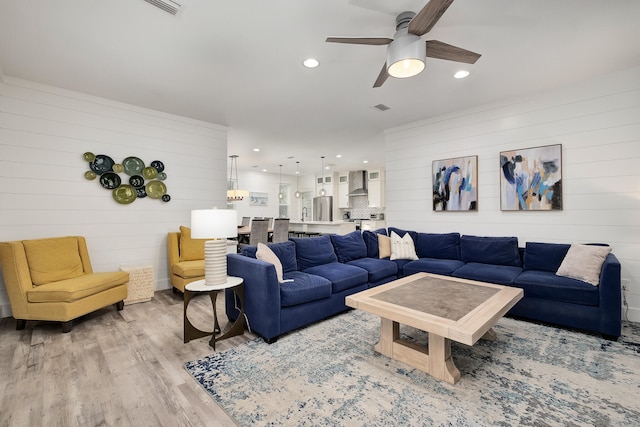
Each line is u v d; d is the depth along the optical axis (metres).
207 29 2.29
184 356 2.27
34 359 2.22
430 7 1.69
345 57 2.72
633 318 2.96
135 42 2.46
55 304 2.68
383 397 1.76
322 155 7.32
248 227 7.59
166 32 2.32
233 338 2.60
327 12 2.10
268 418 1.59
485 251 3.67
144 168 4.02
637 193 2.96
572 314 2.64
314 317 2.85
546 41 2.49
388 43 2.11
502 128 3.82
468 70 3.01
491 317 1.90
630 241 3.00
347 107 4.04
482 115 3.99
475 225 4.09
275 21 2.20
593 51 2.66
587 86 3.22
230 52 2.62
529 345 2.41
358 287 3.39
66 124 3.43
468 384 1.89
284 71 2.98
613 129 3.08
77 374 2.02
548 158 3.46
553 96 3.44
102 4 1.99
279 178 10.68
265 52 2.62
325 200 10.28
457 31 2.35
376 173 9.53
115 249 3.79
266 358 2.24
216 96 3.63
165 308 3.42
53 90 3.34
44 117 3.29
